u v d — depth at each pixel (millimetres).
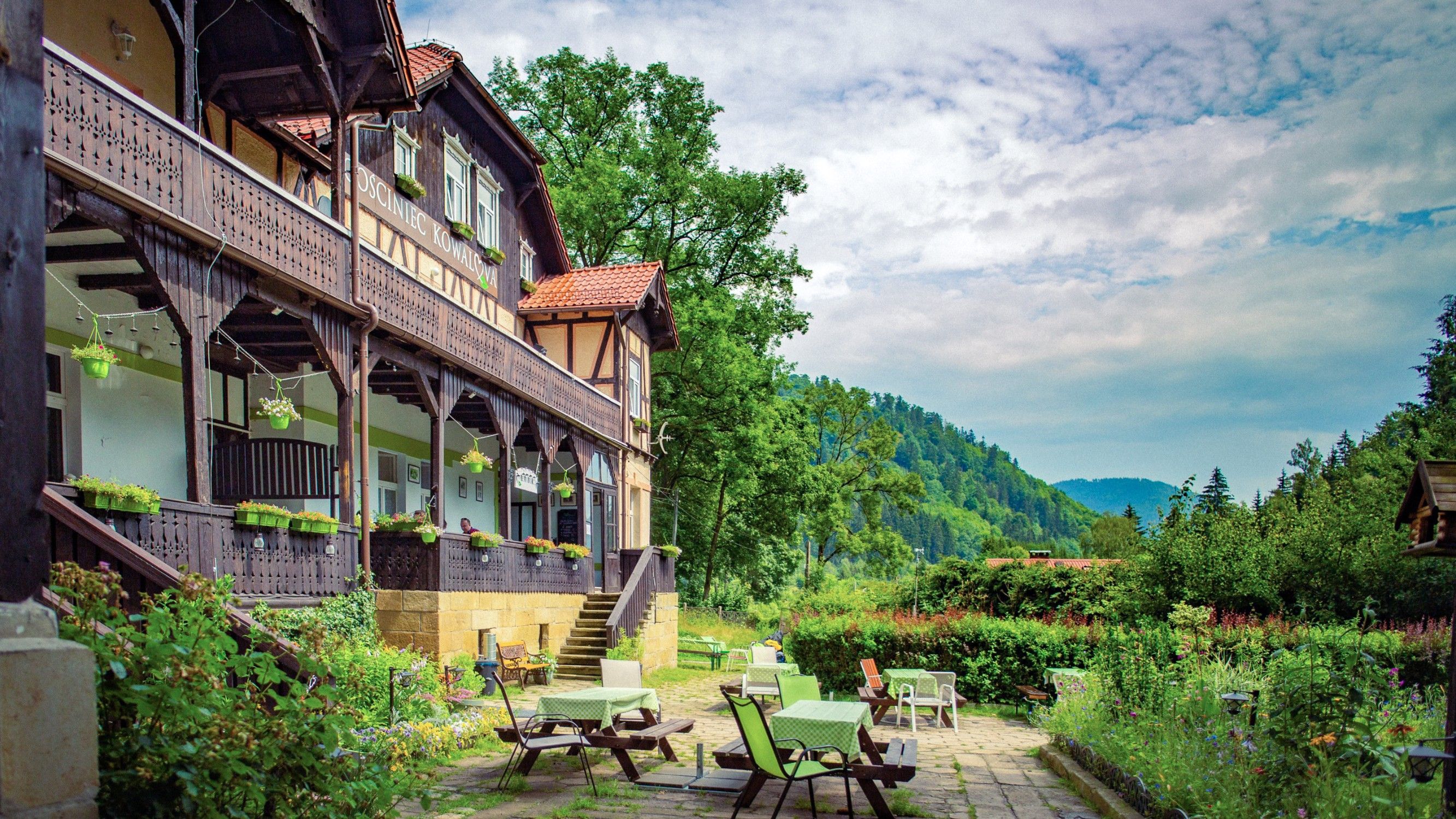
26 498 3051
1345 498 24094
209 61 12266
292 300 11445
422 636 13906
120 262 10555
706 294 35000
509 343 17344
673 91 34969
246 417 14859
